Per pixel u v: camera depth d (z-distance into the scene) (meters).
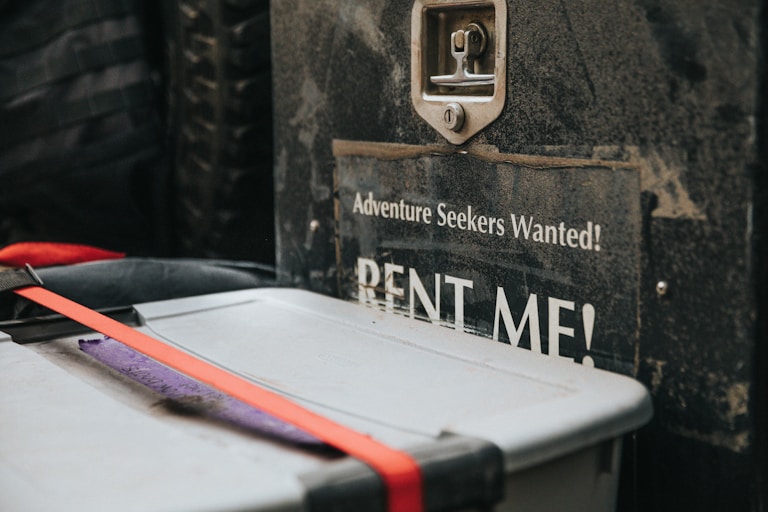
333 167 1.29
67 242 1.89
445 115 1.11
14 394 0.90
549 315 1.04
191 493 0.68
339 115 1.27
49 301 1.17
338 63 1.25
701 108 0.88
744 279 0.86
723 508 0.90
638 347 0.95
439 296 1.17
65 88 1.81
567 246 1.01
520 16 1.02
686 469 0.92
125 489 0.69
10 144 1.83
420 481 0.72
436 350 1.03
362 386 0.93
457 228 1.13
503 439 0.78
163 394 0.95
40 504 0.67
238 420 0.88
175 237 1.86
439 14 1.13
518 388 0.91
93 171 1.81
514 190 1.06
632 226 0.94
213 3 1.64
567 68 0.98
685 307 0.91
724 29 0.85
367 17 1.20
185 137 1.76
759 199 0.85
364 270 1.27
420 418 0.85
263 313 1.19
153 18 1.83
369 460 0.73
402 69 1.17
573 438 0.81
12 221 1.91
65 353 1.10
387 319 1.14
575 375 0.93
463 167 1.11
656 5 0.90
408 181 1.18
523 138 1.04
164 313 1.18
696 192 0.89
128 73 1.80
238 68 1.63
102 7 1.80
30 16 1.82
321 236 1.33
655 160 0.92
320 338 1.09
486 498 0.76
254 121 1.66
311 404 0.89
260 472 0.72
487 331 1.11
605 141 0.96
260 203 1.70
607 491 0.88
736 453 0.88
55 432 0.80
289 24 1.32
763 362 0.87
